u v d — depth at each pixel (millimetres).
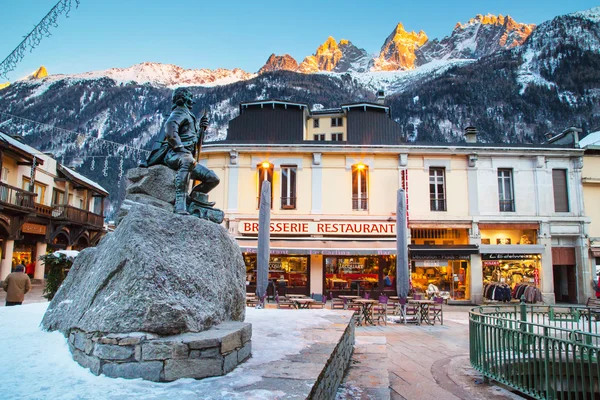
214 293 4406
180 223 4551
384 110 28359
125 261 3893
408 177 21891
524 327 7750
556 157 22234
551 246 21797
